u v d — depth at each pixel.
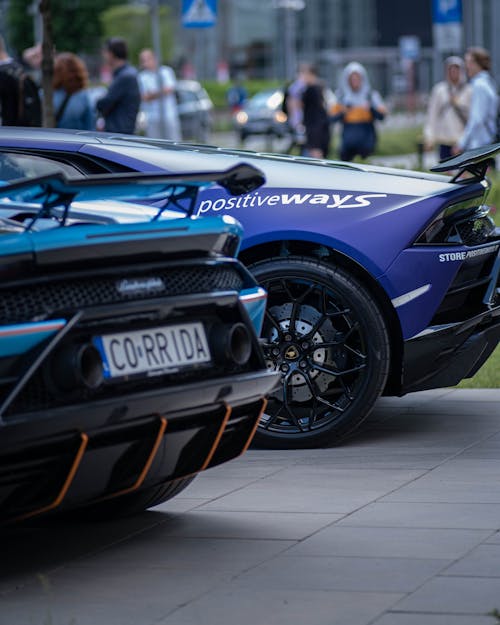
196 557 4.89
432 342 6.92
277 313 7.00
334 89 83.88
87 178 4.30
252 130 50.22
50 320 4.31
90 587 4.56
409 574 4.57
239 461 6.66
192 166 7.00
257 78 103.75
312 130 21.34
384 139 41.62
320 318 6.93
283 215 6.89
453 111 18.39
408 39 62.97
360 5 104.38
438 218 6.91
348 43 104.06
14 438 4.20
